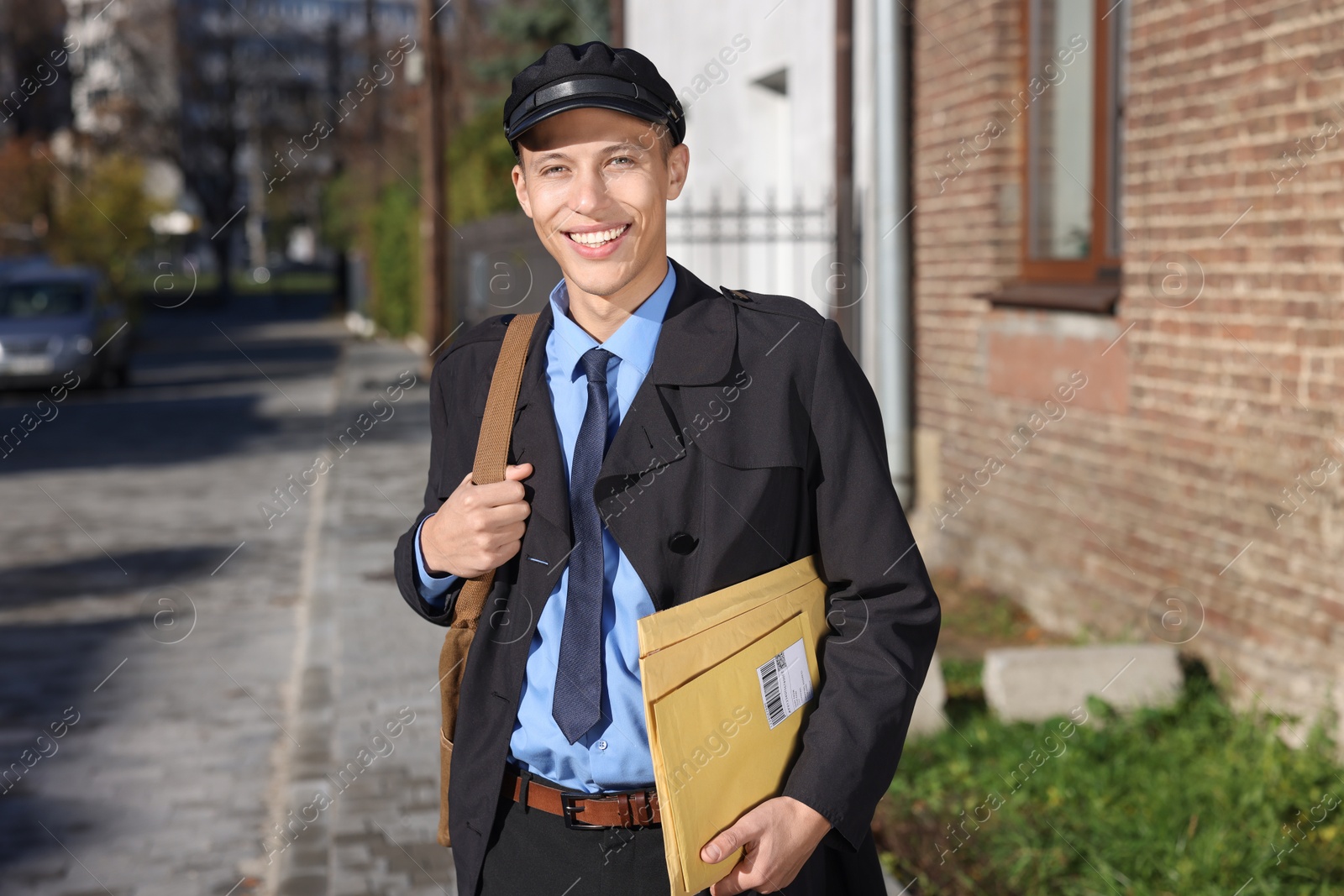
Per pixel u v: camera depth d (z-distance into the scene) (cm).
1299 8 412
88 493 1084
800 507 170
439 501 182
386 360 2158
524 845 172
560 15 2294
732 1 947
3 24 3575
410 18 4741
